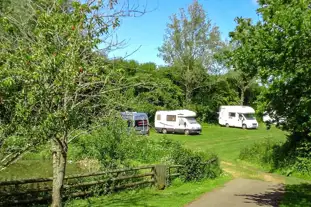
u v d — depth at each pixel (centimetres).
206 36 4991
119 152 1644
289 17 859
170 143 2327
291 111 1168
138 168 1482
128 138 1722
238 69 1071
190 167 1692
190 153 1805
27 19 852
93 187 1313
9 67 621
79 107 789
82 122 852
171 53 5078
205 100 5225
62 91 673
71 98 739
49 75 635
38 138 636
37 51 650
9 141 620
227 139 3731
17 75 609
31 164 1861
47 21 708
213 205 1147
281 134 4141
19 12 903
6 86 582
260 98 1310
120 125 1639
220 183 1681
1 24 782
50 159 1966
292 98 1123
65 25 718
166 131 4156
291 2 941
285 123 1378
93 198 1277
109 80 825
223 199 1263
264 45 950
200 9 4919
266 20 985
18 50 667
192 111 4547
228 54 1078
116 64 1005
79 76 730
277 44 923
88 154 1723
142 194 1376
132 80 1236
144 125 3191
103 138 1619
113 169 1495
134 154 1933
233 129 4709
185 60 5019
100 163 1642
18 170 1717
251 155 2620
